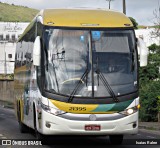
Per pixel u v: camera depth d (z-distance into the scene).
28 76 18.78
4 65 96.12
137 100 14.91
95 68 14.87
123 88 14.83
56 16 15.62
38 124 15.63
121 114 14.69
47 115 14.63
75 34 15.13
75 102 14.55
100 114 14.59
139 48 15.33
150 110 28.41
